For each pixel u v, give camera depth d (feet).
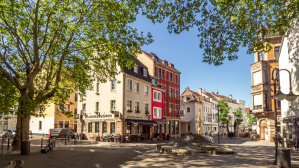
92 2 53.42
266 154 54.49
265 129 123.54
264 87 119.24
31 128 152.35
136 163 40.83
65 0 52.29
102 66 65.05
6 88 53.93
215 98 250.78
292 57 66.23
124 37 52.24
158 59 159.02
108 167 36.96
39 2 56.18
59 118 145.38
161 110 139.85
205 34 44.75
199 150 55.62
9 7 49.08
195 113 191.01
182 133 188.34
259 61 122.11
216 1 43.09
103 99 114.52
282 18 42.98
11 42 59.62
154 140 122.52
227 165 38.65
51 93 58.59
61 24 51.37
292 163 41.24
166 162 41.93
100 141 106.42
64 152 55.67
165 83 150.82
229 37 44.65
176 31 44.21
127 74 110.83
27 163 39.22
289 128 78.64
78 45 62.39
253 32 44.24
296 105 64.80
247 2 43.42
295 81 65.21
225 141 116.16
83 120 120.88
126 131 108.27
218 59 45.60
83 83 60.75
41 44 59.21
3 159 43.16
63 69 65.46
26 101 51.08
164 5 42.78
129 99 111.75
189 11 42.39
